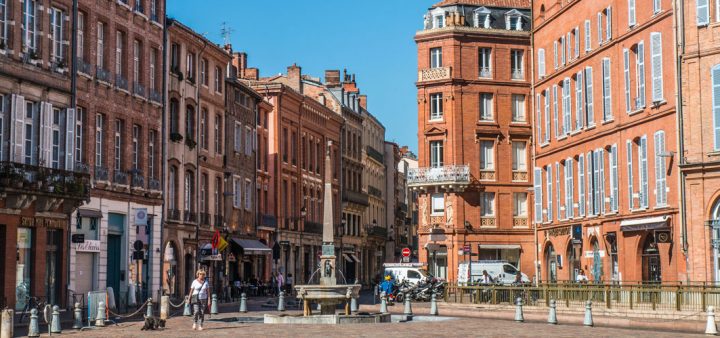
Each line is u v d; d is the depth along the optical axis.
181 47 57.69
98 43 47.38
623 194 51.09
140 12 51.78
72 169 43.84
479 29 75.06
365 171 108.75
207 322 37.19
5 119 39.78
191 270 59.06
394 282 60.41
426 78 75.38
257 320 38.69
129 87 50.19
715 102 43.56
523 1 78.12
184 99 58.06
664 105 46.44
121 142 49.72
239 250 67.19
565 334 30.19
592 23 55.16
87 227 46.19
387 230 120.19
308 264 87.88
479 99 75.31
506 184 75.19
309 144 88.62
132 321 38.06
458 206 74.69
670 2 45.66
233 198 68.12
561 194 60.28
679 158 44.59
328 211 40.34
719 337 29.59
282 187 80.69
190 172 59.41
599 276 53.81
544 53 63.31
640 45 48.94
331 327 33.56
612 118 52.38
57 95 43.22
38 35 42.06
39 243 41.75
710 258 43.50
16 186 38.88
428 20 77.25
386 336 29.00
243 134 70.75
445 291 51.75
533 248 75.06
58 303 43.38
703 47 44.03
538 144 64.12
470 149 74.81
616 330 32.53
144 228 46.25
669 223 45.78
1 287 39.22
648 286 38.62
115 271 49.41
